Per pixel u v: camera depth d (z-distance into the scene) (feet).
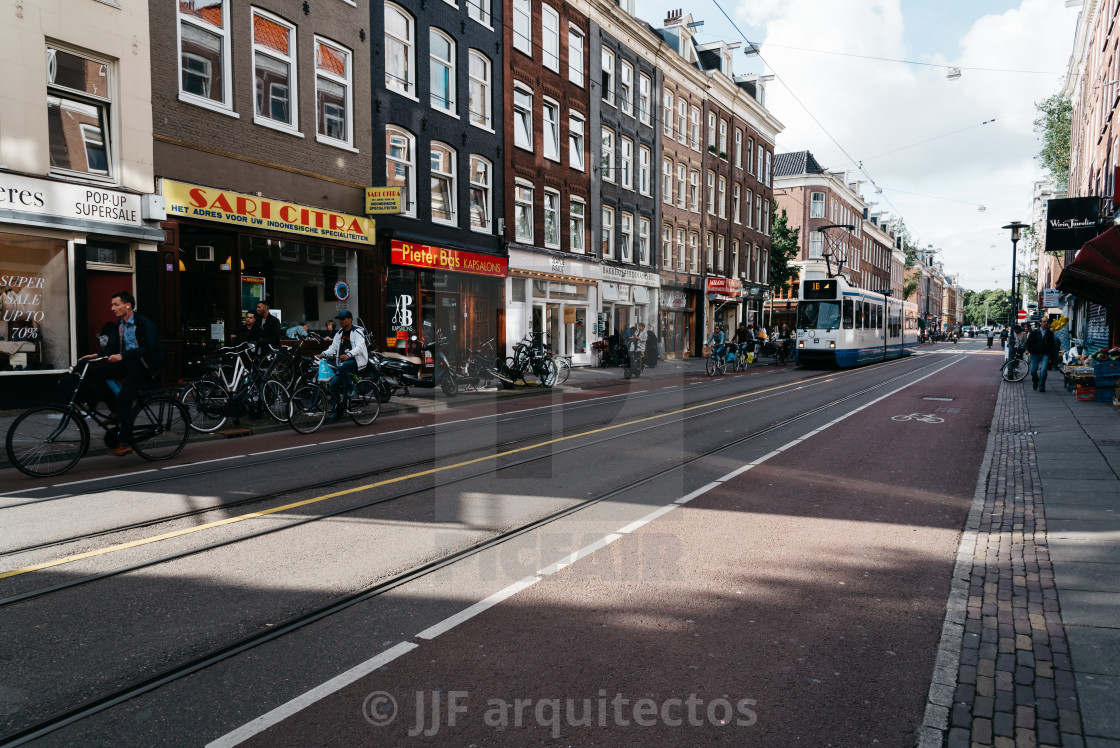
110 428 27.30
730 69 129.08
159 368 27.71
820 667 11.21
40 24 37.47
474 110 72.13
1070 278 55.11
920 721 9.68
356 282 57.98
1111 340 63.26
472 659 11.35
